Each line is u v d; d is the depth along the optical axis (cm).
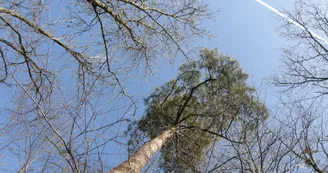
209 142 842
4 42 528
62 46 581
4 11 532
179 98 1067
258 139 463
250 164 442
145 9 688
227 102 812
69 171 321
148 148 696
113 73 571
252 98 584
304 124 471
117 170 550
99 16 632
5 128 327
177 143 761
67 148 291
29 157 312
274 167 427
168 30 738
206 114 905
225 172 477
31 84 517
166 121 924
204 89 1013
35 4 555
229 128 526
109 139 323
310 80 730
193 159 599
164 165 563
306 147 452
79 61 582
